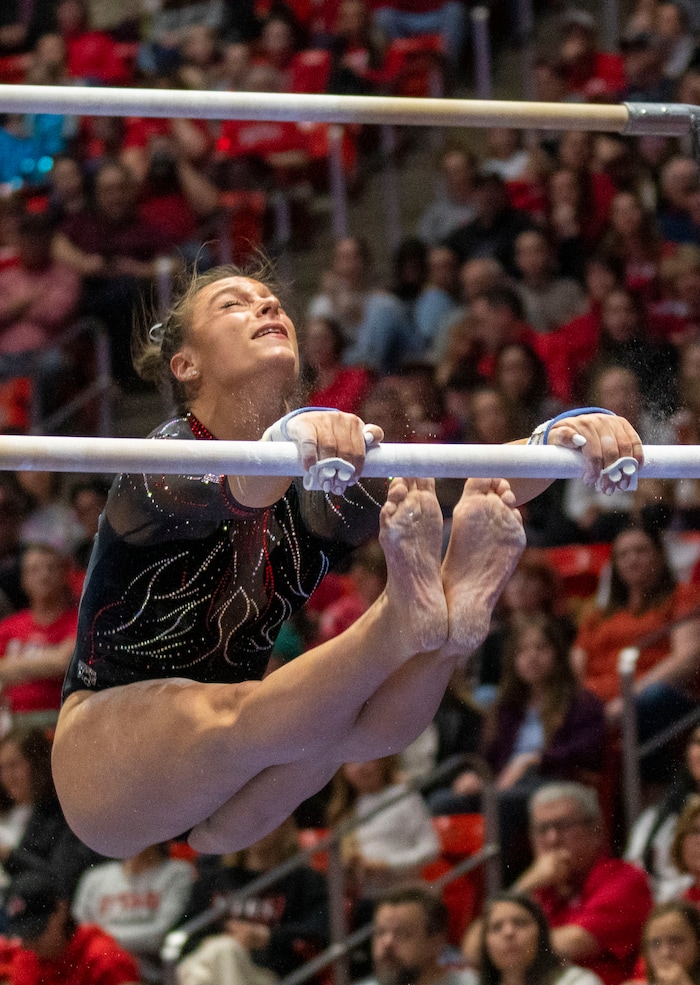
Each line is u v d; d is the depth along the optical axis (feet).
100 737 19.03
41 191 63.67
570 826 31.58
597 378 44.70
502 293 48.78
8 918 33.94
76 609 42.88
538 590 38.19
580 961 30.01
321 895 33.71
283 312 20.13
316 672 16.96
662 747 34.91
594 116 22.59
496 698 36.27
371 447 16.34
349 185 63.16
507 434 44.32
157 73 67.56
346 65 63.93
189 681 18.86
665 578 38.45
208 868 34.91
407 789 33.01
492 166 58.29
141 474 17.92
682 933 28.71
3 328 56.75
